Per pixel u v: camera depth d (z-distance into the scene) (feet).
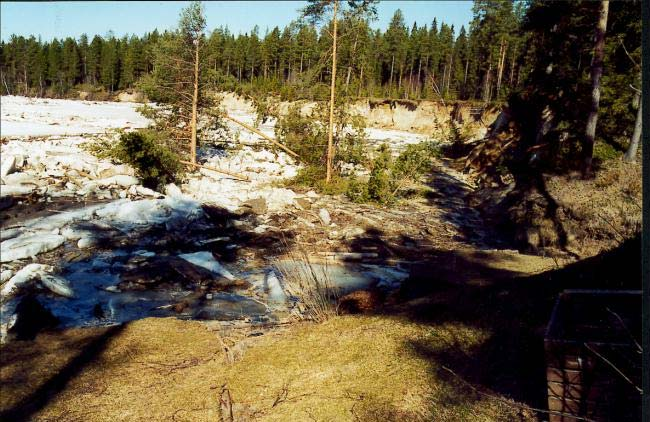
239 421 15.47
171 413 16.60
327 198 65.51
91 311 30.35
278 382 17.85
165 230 47.21
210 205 54.19
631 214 39.17
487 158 84.64
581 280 20.24
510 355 16.51
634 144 53.88
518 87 94.43
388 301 30.09
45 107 154.40
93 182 58.75
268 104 98.73
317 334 22.02
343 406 15.57
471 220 59.36
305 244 46.42
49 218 47.80
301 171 73.10
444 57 174.60
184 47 77.05
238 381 18.28
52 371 21.42
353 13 72.13
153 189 63.31
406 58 192.34
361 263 41.75
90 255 40.37
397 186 70.18
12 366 21.88
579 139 61.05
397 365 17.72
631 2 61.46
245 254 43.24
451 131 114.01
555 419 11.85
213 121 85.10
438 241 49.70
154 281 35.58
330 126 72.38
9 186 53.62
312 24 73.61
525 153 71.67
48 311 28.55
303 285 32.53
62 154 68.85
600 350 11.50
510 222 54.19
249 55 208.95
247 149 91.86
